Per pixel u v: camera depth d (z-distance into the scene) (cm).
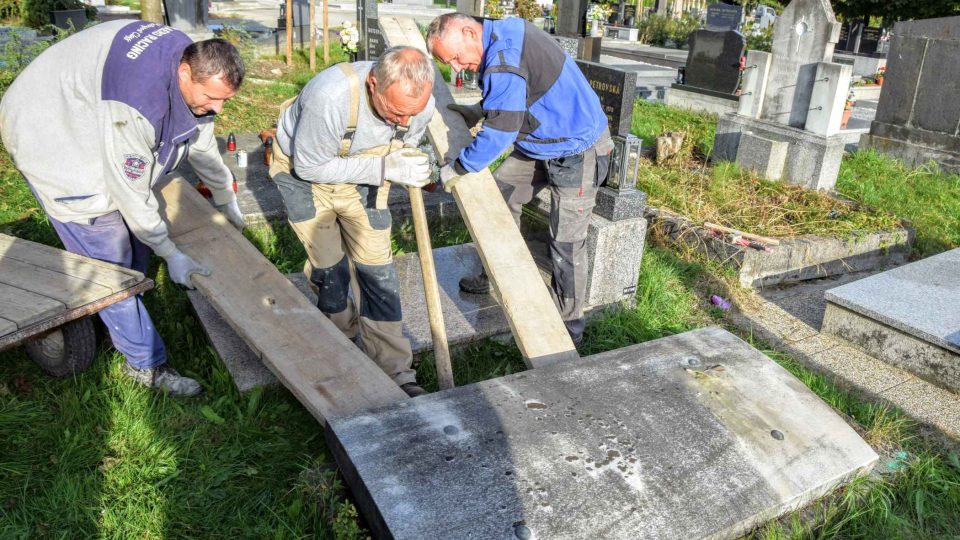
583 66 425
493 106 305
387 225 304
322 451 287
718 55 1095
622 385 277
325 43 1143
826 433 265
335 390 273
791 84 672
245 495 262
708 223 534
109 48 261
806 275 527
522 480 222
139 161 268
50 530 239
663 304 444
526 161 373
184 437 286
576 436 245
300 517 244
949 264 474
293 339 298
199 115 280
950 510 285
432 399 258
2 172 533
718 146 740
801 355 413
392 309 313
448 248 480
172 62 261
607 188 415
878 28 2525
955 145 763
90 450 273
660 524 215
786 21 664
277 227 490
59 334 302
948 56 749
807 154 649
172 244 300
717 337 321
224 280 319
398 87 241
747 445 251
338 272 316
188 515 251
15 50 757
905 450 320
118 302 290
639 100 1129
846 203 608
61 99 269
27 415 288
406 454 228
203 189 461
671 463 238
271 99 898
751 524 229
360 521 225
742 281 496
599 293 420
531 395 265
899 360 401
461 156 320
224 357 324
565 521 210
